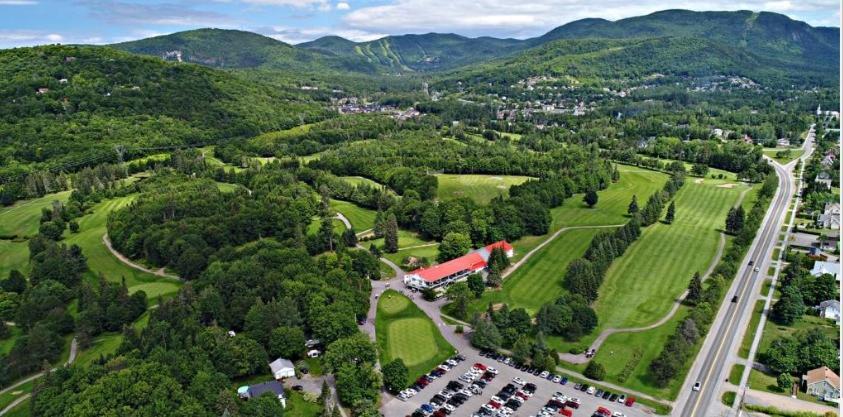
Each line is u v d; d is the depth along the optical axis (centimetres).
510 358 18950
